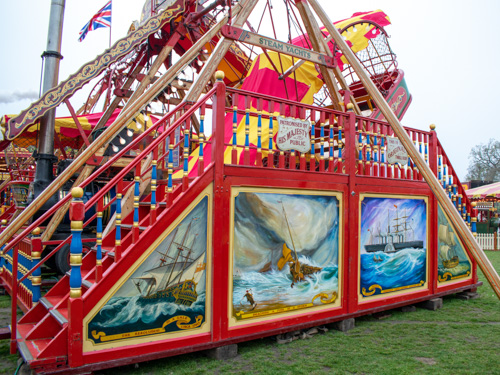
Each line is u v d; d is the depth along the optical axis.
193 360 4.13
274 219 4.75
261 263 4.59
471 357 4.36
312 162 5.30
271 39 6.64
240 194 4.48
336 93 7.68
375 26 11.02
